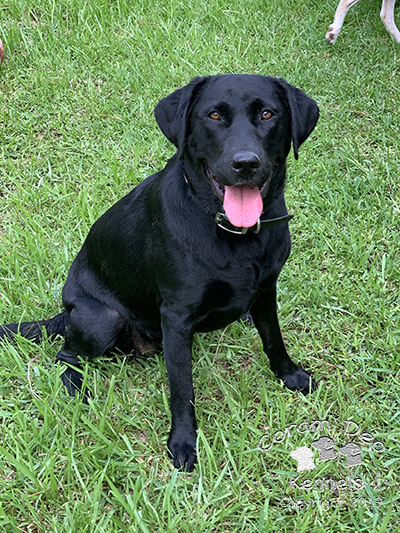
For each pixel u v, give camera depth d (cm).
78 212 180
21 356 147
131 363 149
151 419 136
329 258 172
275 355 141
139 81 228
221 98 121
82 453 125
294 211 183
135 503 116
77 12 260
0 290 160
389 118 214
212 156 120
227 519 119
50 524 117
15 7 256
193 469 127
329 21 272
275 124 123
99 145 204
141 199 137
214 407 138
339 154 202
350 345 151
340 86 231
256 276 127
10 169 196
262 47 250
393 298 162
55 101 218
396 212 183
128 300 141
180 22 260
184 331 128
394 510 120
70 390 141
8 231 178
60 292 162
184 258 124
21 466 120
